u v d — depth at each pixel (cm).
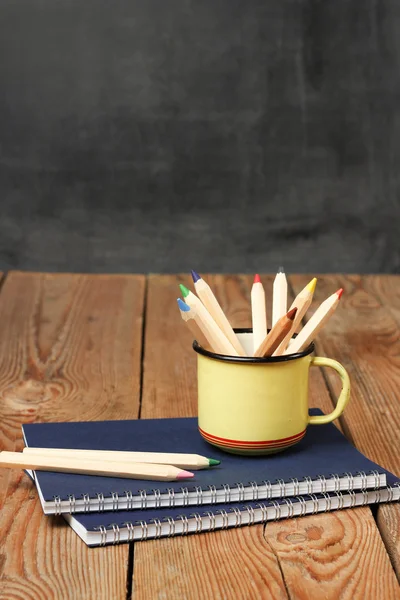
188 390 110
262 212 240
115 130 238
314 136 239
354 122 239
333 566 65
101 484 72
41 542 68
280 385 77
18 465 75
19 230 240
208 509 71
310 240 241
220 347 79
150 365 121
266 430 78
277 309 84
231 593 61
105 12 232
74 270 240
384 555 67
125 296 156
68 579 63
